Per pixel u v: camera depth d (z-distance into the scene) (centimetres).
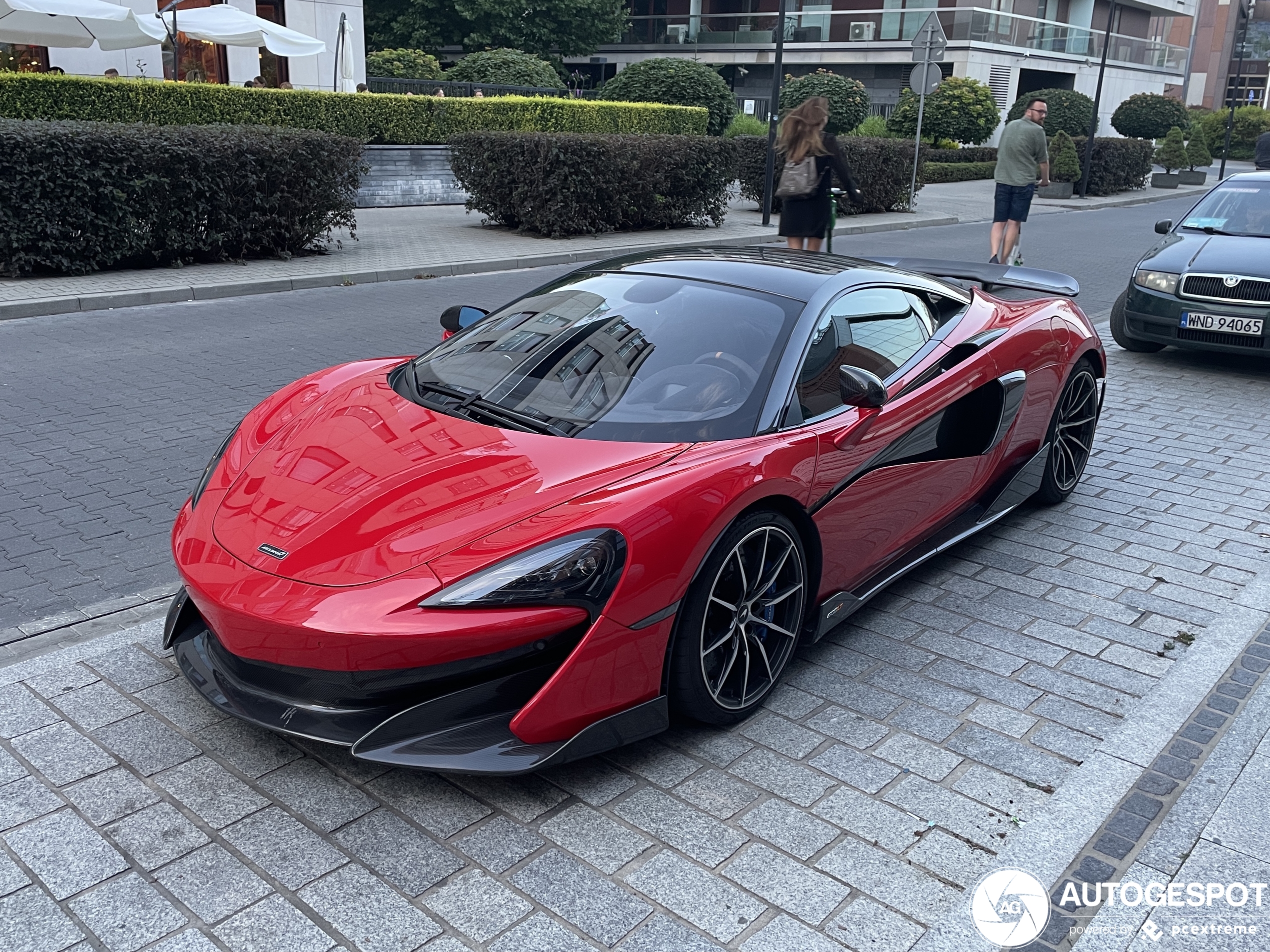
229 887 241
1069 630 380
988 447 425
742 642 307
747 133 2962
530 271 1214
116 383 679
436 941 226
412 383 360
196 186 1068
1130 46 4419
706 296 367
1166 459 589
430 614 253
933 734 311
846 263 410
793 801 278
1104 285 1194
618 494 276
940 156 2983
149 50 2069
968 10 3453
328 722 267
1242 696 337
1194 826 272
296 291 1043
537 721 262
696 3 4134
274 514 291
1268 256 770
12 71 1605
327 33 2353
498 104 2008
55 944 223
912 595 408
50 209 984
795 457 313
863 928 233
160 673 334
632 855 255
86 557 423
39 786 277
